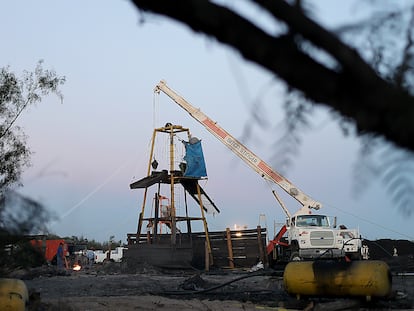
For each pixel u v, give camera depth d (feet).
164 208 118.01
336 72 2.93
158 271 103.65
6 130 47.98
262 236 109.29
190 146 113.09
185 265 108.37
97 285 65.41
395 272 56.54
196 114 103.91
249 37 2.82
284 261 85.20
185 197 116.78
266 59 2.88
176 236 116.98
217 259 113.60
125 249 115.65
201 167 113.19
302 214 82.33
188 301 46.78
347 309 39.22
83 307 41.96
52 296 51.98
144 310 41.06
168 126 116.88
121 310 40.81
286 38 2.86
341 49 2.90
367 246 78.64
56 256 114.83
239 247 112.27
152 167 118.83
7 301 25.63
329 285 39.47
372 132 3.02
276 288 58.08
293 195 86.94
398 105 2.90
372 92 2.92
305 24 2.85
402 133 2.93
